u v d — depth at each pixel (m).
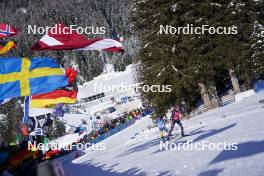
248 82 34.00
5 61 7.97
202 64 31.38
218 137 13.32
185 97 34.56
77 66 153.38
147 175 10.08
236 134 12.51
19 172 7.74
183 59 31.59
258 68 32.75
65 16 175.12
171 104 33.25
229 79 39.91
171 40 31.31
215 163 8.97
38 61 8.22
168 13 31.47
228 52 32.38
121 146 28.00
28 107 11.77
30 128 12.99
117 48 12.42
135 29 34.28
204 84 32.34
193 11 31.17
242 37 33.81
